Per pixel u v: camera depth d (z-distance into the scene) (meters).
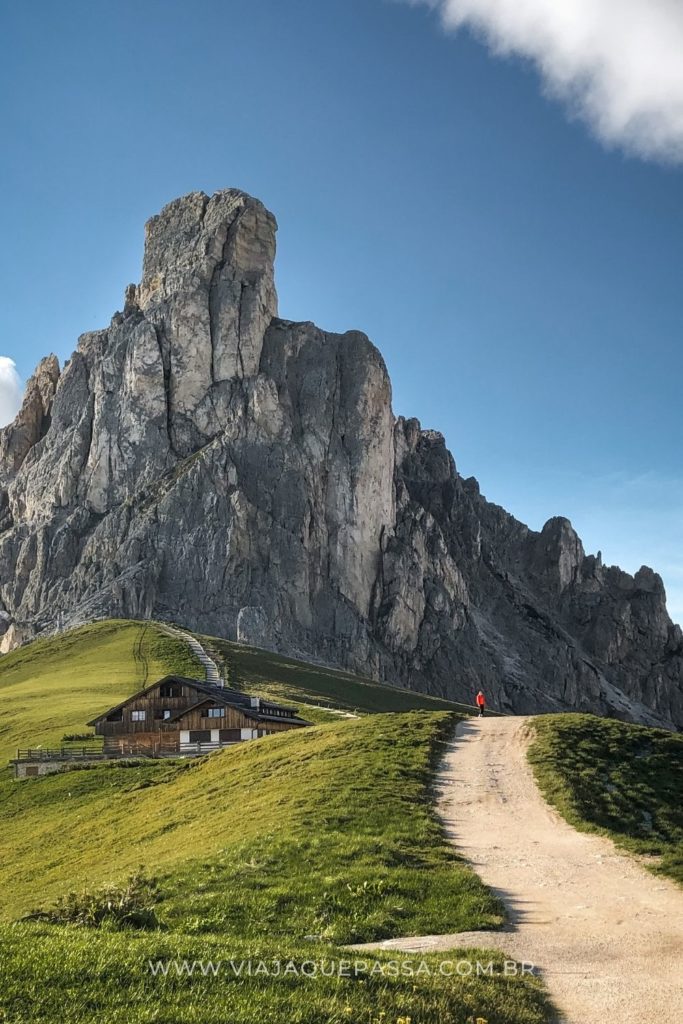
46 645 182.62
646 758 45.28
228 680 140.38
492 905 24.81
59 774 75.00
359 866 27.97
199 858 30.53
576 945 21.91
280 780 46.44
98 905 21.44
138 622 199.88
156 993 15.36
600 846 32.44
